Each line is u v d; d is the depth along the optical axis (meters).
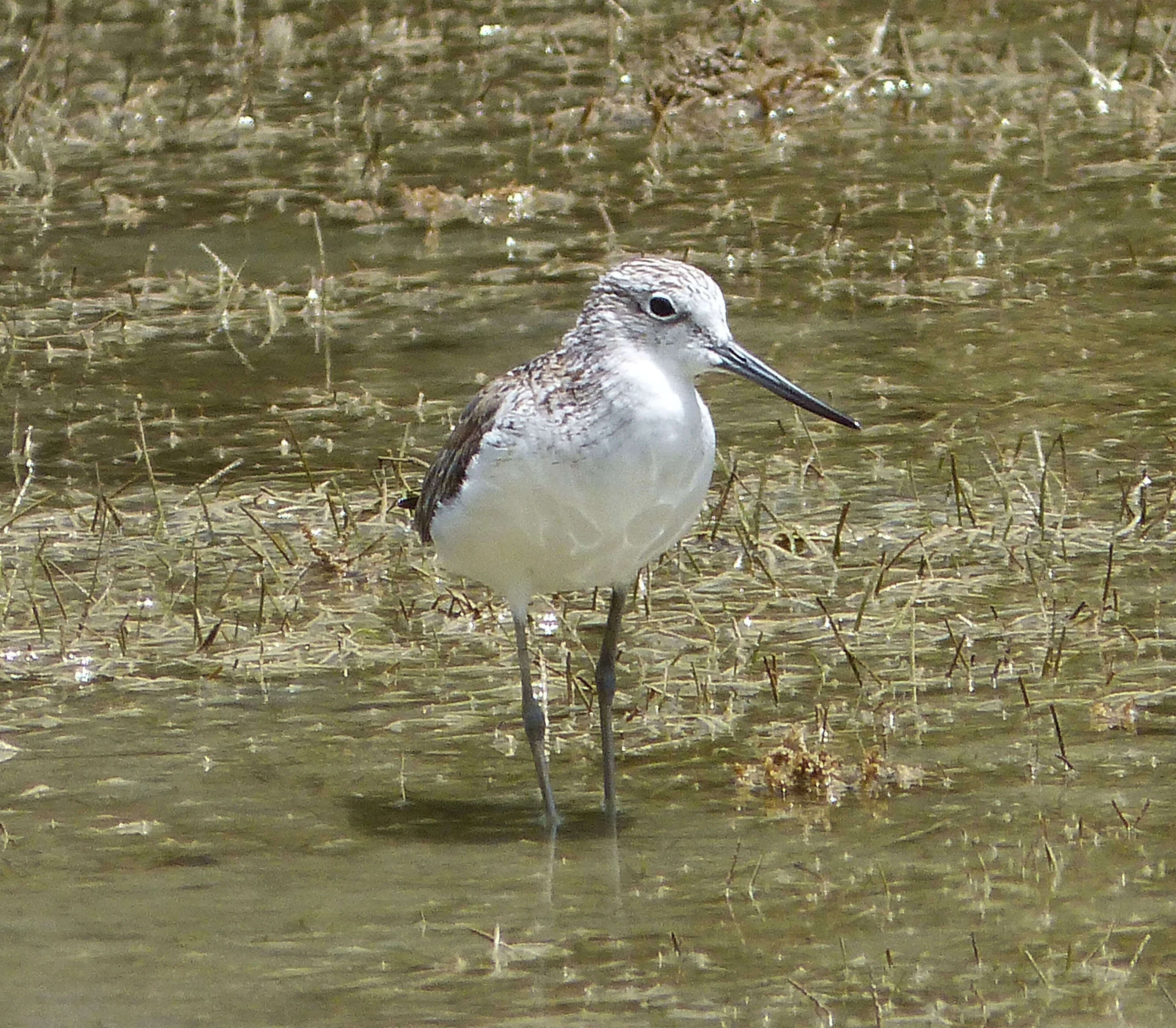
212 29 27.28
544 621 12.83
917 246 19.38
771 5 26.67
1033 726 11.20
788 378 16.58
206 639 12.58
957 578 13.13
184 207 21.22
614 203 20.91
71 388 16.95
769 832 10.21
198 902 9.61
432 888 9.74
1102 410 15.74
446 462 10.54
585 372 10.00
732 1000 8.63
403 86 24.83
